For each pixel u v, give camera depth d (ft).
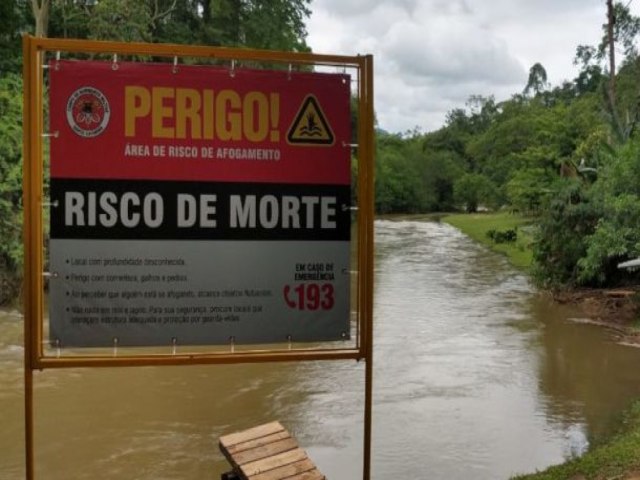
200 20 82.99
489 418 22.63
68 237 10.64
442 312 41.16
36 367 10.40
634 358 30.48
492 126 152.56
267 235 11.15
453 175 178.40
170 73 10.72
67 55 46.44
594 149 58.18
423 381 26.84
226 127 10.91
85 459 18.84
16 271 40.68
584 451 19.56
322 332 11.44
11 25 65.10
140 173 10.74
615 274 43.06
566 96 146.10
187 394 24.79
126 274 10.82
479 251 77.77
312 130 11.13
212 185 10.93
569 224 43.50
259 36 86.38
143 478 17.69
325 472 18.22
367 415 11.66
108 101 10.62
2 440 20.16
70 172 10.57
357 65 11.19
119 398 24.17
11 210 41.78
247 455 12.57
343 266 11.40
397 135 206.49
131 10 59.72
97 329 10.83
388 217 157.99
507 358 30.53
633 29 77.20
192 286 11.00
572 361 29.96
